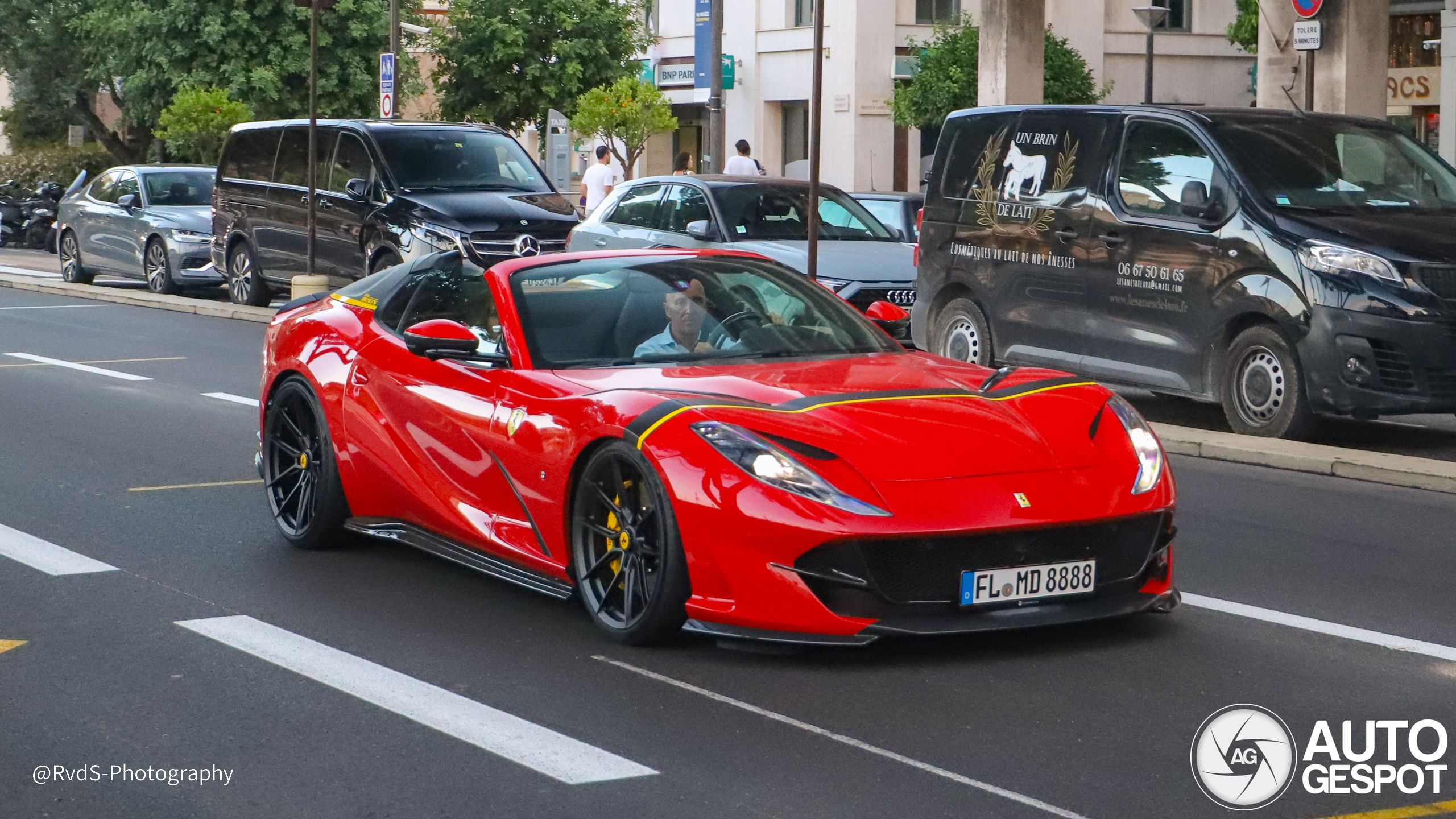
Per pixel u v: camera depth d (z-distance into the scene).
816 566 5.22
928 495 5.23
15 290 24.25
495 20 36.16
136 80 36.25
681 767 4.49
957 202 12.52
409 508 6.84
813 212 12.93
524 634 5.90
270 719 4.94
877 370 6.11
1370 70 18.50
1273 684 5.24
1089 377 11.44
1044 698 5.09
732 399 5.64
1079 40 37.75
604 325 6.46
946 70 32.09
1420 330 9.72
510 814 4.15
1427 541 7.52
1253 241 10.29
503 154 18.97
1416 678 5.32
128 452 10.05
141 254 22.59
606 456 5.72
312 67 19.08
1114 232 11.17
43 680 5.36
